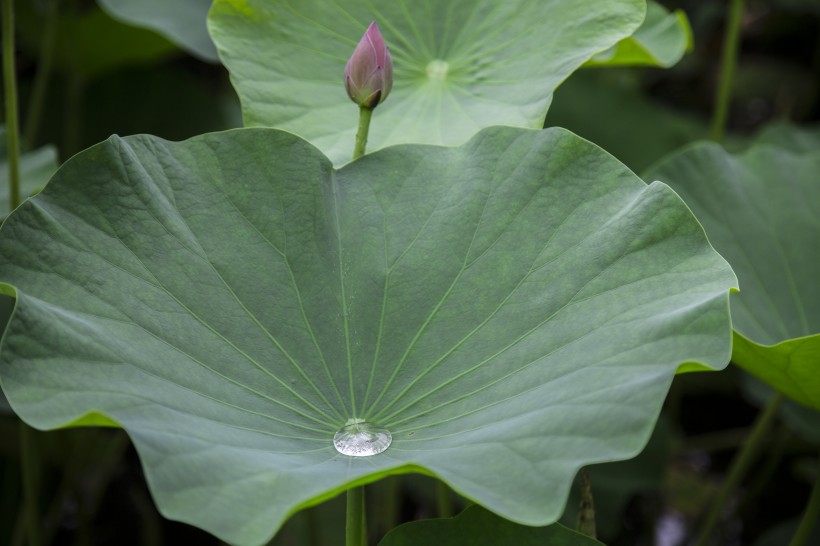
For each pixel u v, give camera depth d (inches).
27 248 91.7
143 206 93.9
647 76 181.5
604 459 87.0
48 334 89.7
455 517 93.4
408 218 95.7
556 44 99.3
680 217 92.7
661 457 119.6
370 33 95.2
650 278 92.2
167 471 86.7
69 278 91.9
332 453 91.0
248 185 95.3
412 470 86.8
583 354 91.1
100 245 92.9
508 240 94.7
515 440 88.7
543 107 98.0
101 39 124.3
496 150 96.0
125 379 90.0
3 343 89.0
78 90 131.0
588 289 92.8
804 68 181.5
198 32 117.0
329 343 94.0
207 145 95.4
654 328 90.4
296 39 100.3
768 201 107.6
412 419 92.0
